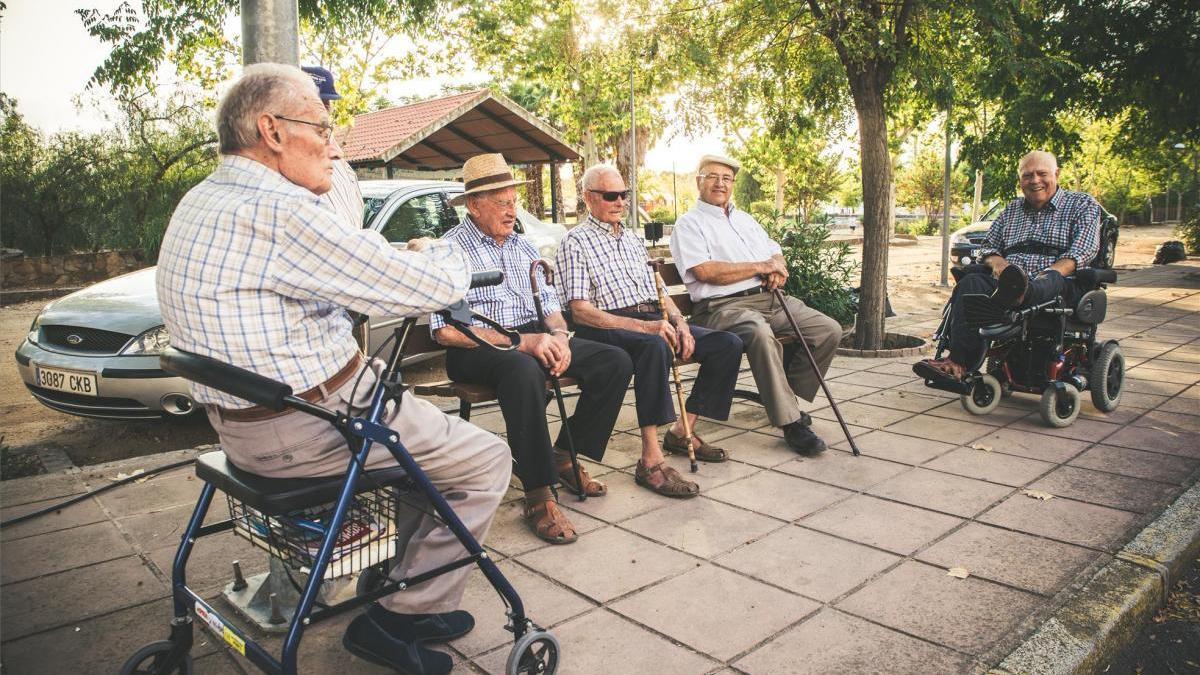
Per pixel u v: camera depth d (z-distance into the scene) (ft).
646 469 12.48
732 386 13.50
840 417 13.89
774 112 25.46
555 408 17.46
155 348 15.10
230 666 7.79
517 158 56.39
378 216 19.07
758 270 14.53
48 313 16.11
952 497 11.75
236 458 6.75
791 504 11.66
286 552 6.68
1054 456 13.44
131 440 16.25
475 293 11.48
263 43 10.17
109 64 40.91
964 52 24.16
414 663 7.25
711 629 8.29
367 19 43.11
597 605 8.85
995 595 8.87
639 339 12.38
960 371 15.69
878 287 22.90
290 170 6.46
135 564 9.96
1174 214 154.92
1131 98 34.35
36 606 8.92
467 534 6.93
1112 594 8.80
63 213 47.34
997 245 17.17
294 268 6.21
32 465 14.48
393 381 6.60
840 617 8.48
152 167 50.24
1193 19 30.78
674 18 23.88
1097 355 15.92
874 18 21.74
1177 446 13.78
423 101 58.23
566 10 58.95
